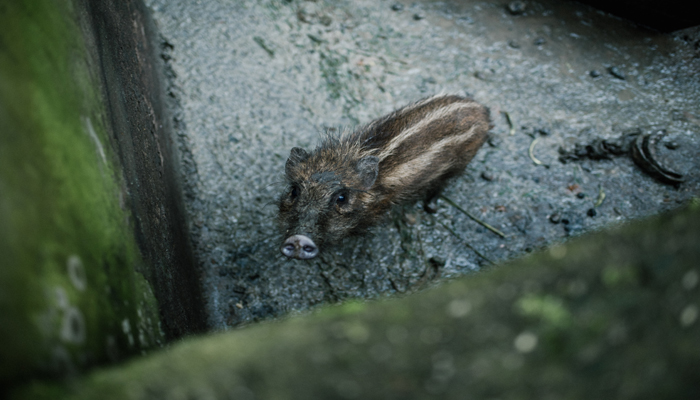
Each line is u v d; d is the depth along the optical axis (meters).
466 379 0.73
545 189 1.83
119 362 1.00
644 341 0.74
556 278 0.85
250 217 1.76
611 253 0.86
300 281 1.72
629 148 1.86
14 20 0.97
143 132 1.54
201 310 1.64
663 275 0.80
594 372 0.73
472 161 1.85
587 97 1.93
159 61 1.83
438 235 1.77
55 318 0.85
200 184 1.77
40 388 0.77
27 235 0.83
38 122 0.96
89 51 1.38
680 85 1.96
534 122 1.89
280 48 1.92
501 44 1.99
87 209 1.09
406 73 1.93
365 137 1.75
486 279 0.90
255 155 1.81
